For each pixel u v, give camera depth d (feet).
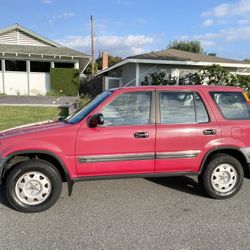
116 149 15.92
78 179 15.89
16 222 14.25
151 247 12.15
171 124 16.63
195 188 18.89
